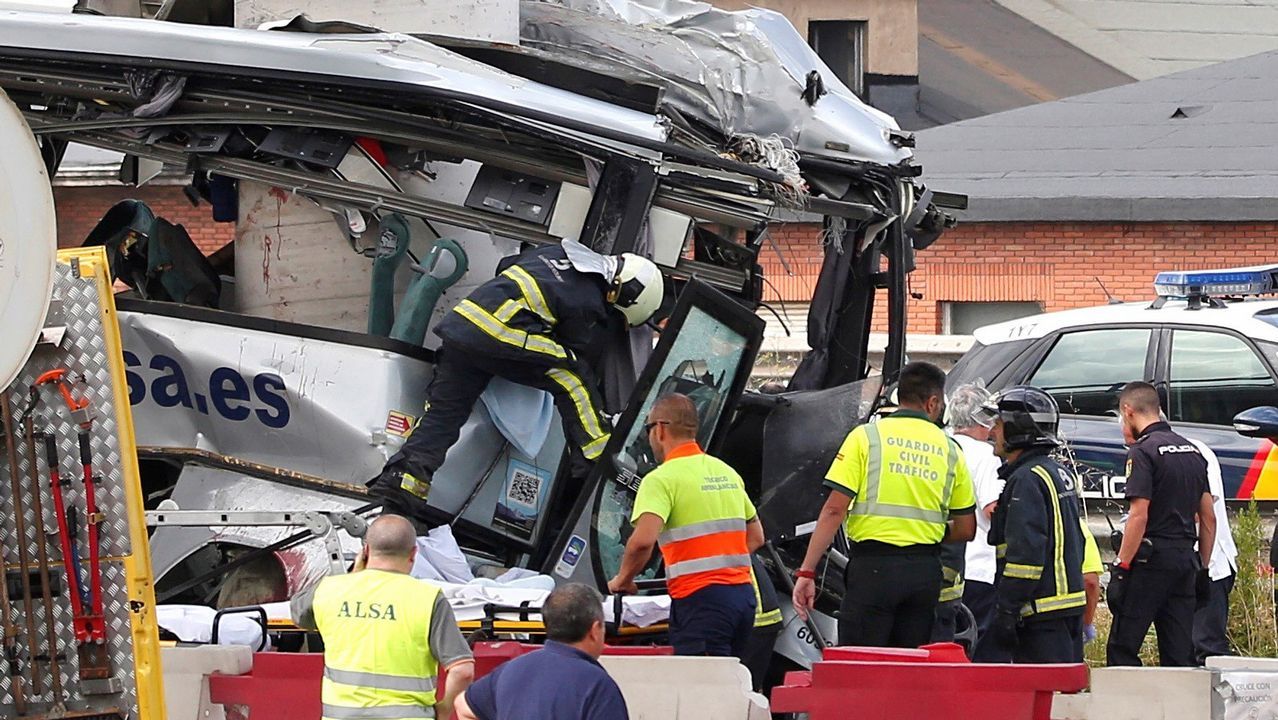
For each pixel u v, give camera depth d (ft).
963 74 372.79
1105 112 292.20
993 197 239.91
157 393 98.63
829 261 114.01
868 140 112.37
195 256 107.14
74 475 63.36
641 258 94.73
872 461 91.86
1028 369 151.12
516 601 86.07
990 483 112.98
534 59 102.42
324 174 99.35
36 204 56.24
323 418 96.63
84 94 98.99
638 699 76.23
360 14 103.76
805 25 359.46
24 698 62.80
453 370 93.71
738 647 87.40
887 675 74.69
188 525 86.63
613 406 98.63
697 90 108.58
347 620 67.67
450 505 95.76
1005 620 96.73
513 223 98.17
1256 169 249.96
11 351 55.77
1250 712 76.43
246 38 96.84
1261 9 402.93
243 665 78.43
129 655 62.75
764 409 103.45
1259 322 144.56
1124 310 151.02
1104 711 76.38
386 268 100.63
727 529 86.74
